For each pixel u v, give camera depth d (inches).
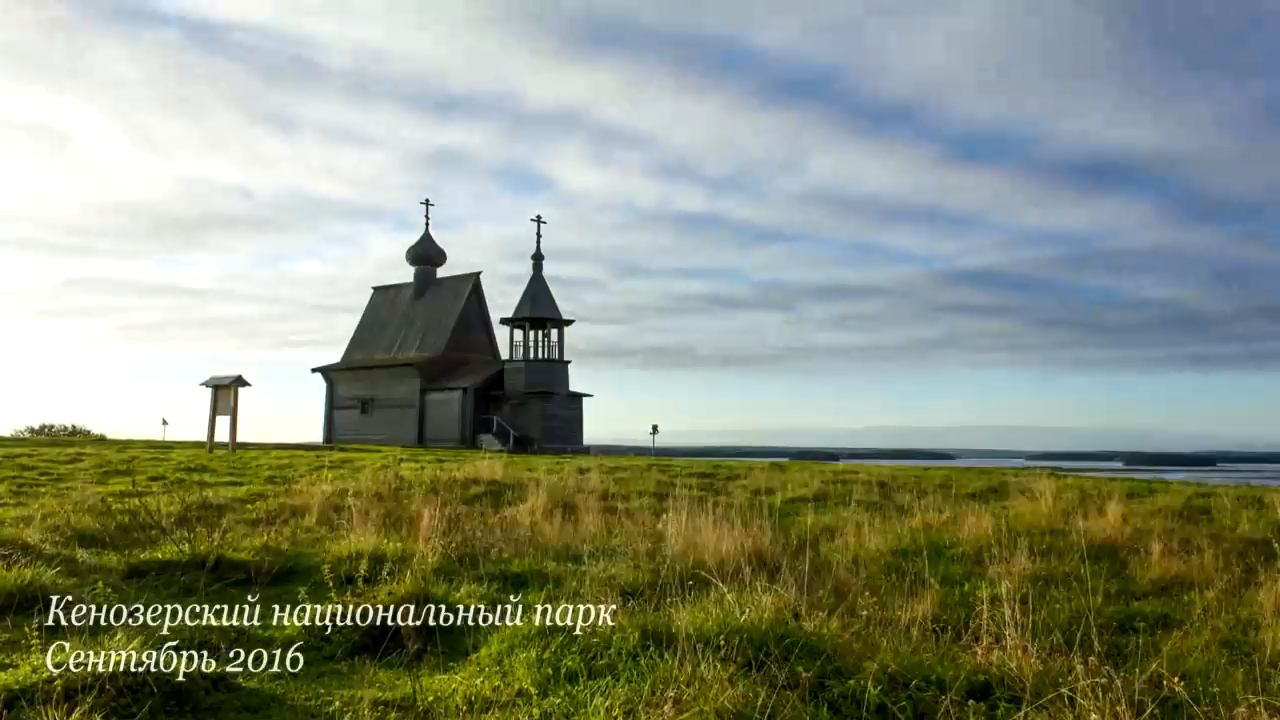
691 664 283.4
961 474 1059.9
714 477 995.9
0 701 254.2
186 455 1182.3
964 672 301.0
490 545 493.0
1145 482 1023.0
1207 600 418.3
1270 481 1257.4
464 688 286.5
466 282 2161.7
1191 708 290.7
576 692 279.0
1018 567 457.4
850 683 284.4
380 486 756.6
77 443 1440.7
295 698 283.0
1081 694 281.1
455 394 1973.4
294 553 465.1
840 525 611.5
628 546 505.7
